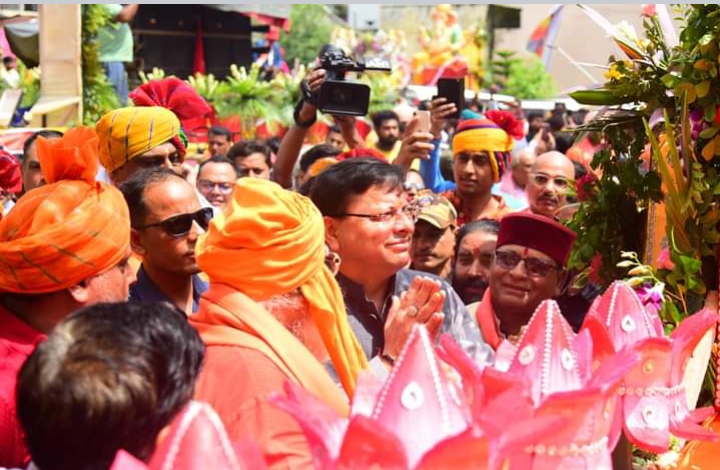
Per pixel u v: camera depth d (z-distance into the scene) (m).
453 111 5.82
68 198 2.48
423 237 4.37
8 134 6.70
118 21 8.84
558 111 13.18
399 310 2.62
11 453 2.25
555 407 1.75
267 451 2.02
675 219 2.98
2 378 2.29
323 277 2.39
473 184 5.73
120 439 1.61
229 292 2.27
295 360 2.21
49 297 2.49
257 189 2.25
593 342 2.11
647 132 2.96
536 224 3.45
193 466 1.44
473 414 1.80
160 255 3.27
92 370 1.60
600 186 3.42
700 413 2.27
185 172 4.66
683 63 2.98
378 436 1.51
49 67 7.41
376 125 8.59
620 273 3.41
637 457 2.70
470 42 27.42
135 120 4.36
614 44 3.56
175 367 1.67
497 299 3.54
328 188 2.93
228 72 15.77
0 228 2.51
